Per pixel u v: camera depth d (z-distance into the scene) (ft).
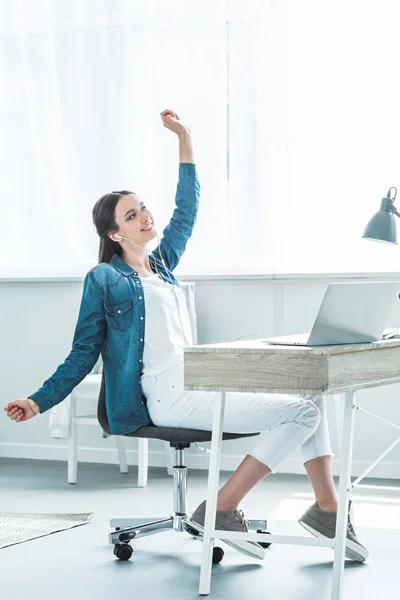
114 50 15.85
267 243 14.99
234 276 15.05
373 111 14.44
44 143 16.34
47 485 14.24
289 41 14.83
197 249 15.38
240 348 7.80
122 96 15.83
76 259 16.21
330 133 14.64
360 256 14.53
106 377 9.80
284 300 14.88
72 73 16.15
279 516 11.86
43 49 16.30
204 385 8.00
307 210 14.79
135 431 9.61
